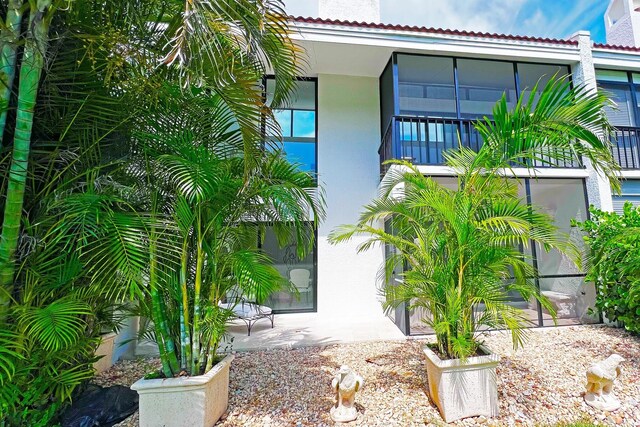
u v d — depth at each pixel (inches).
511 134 131.1
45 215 99.7
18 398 96.0
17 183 92.1
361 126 314.5
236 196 120.6
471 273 130.3
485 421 120.0
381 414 125.2
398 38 260.7
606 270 237.1
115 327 143.3
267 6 94.0
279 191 120.2
